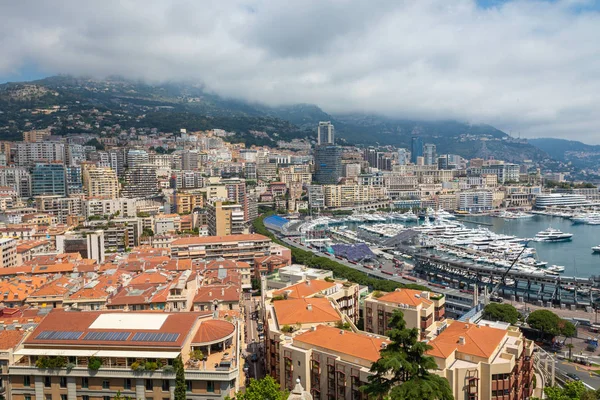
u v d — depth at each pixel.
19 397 119.56
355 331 148.62
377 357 121.38
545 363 170.75
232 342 137.00
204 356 126.62
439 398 87.31
